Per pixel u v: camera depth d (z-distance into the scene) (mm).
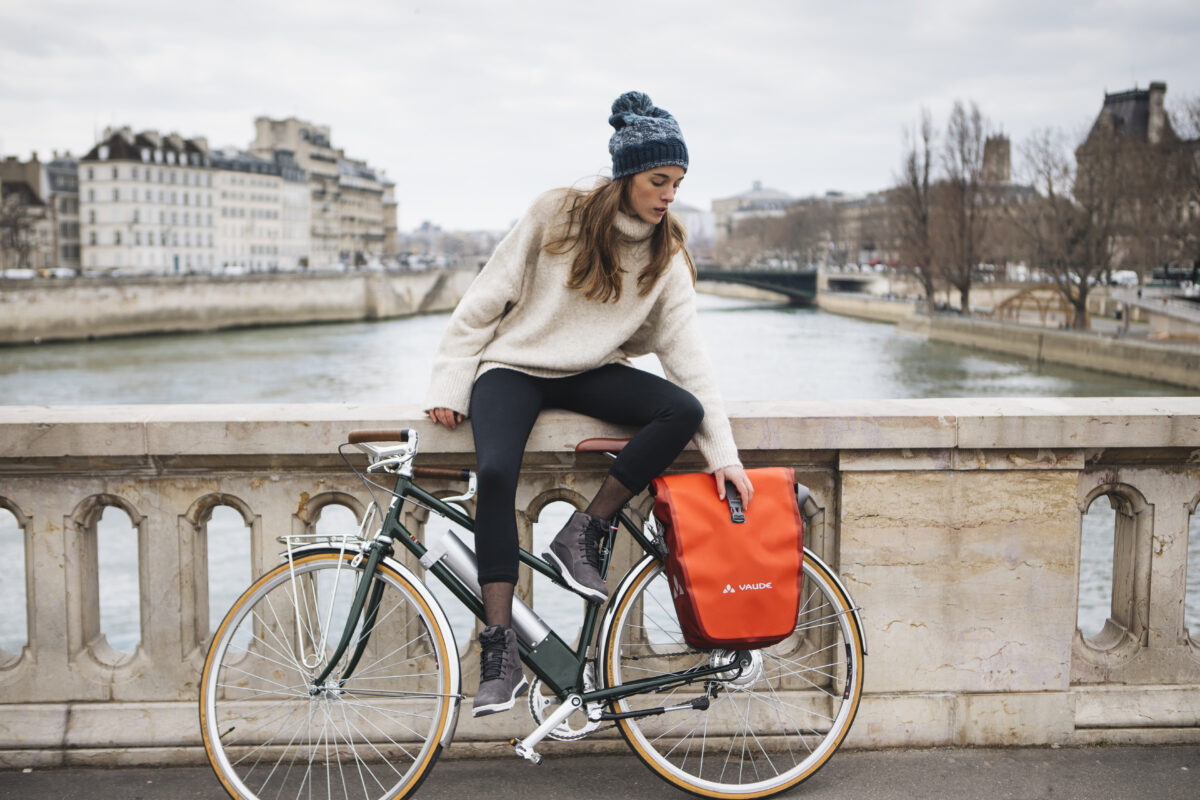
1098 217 54875
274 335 74125
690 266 2934
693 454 3178
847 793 2967
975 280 77375
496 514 2662
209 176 118625
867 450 3193
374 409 3186
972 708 3273
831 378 46938
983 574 3254
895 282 106750
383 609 3158
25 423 3041
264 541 3195
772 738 3207
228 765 2746
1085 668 3350
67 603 3170
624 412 2863
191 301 75000
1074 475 3236
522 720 3191
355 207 157625
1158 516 3309
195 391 44156
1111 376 46781
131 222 109688
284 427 3064
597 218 2719
